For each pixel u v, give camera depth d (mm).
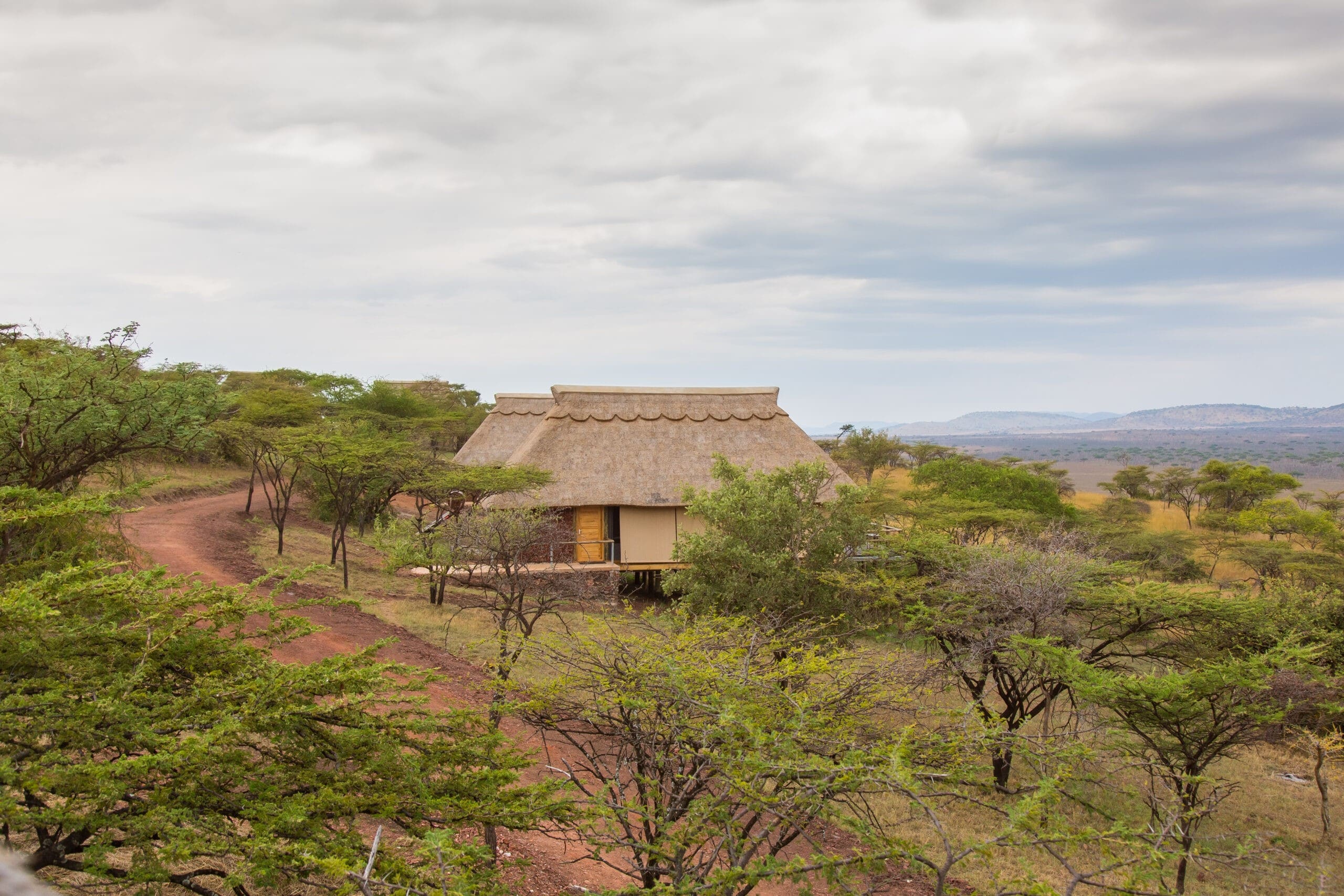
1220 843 13336
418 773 6254
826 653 11484
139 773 5016
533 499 25078
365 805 5488
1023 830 6008
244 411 31281
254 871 4711
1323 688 14414
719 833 6262
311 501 37906
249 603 6996
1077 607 16141
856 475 68812
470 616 20859
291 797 5516
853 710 8039
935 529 25953
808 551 17953
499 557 16234
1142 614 15297
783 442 28703
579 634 9039
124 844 4867
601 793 6711
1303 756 18094
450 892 4637
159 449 15086
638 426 28391
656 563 27016
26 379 12312
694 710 7234
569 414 28406
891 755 6074
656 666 7590
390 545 19094
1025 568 15688
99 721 5504
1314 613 17453
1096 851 12125
